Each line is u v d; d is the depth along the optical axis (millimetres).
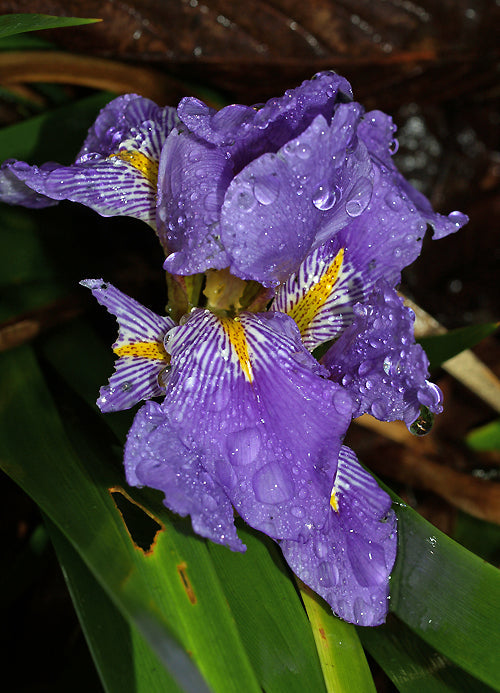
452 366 240
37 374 217
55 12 244
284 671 189
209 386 192
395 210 205
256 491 188
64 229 244
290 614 194
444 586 195
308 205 189
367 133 213
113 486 197
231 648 184
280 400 193
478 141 335
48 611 239
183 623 184
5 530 244
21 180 202
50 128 236
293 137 191
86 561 177
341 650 195
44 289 232
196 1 247
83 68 242
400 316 189
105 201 204
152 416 187
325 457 190
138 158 208
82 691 223
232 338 198
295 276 206
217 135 191
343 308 208
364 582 194
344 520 196
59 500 189
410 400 191
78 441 207
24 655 234
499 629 190
